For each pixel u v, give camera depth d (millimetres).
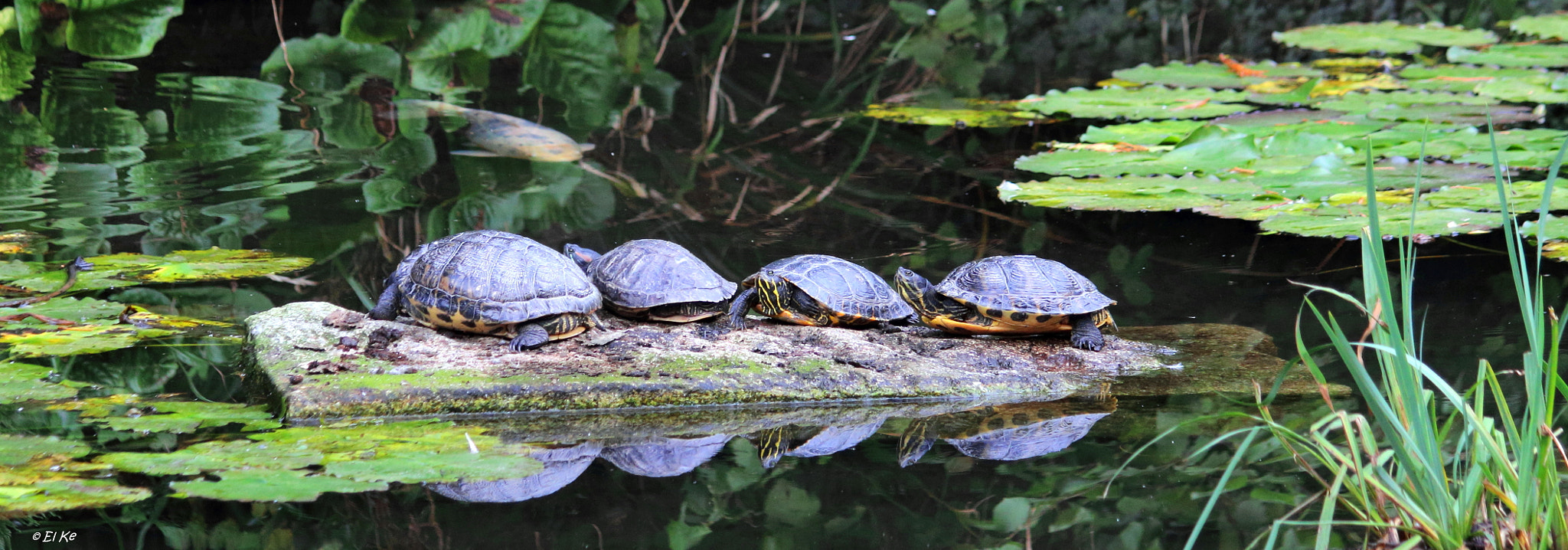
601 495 2740
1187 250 5277
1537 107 7887
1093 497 2750
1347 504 2520
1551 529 2264
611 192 6207
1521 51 10086
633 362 3639
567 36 10781
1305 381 3689
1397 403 2531
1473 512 2336
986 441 3186
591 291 3824
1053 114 8445
